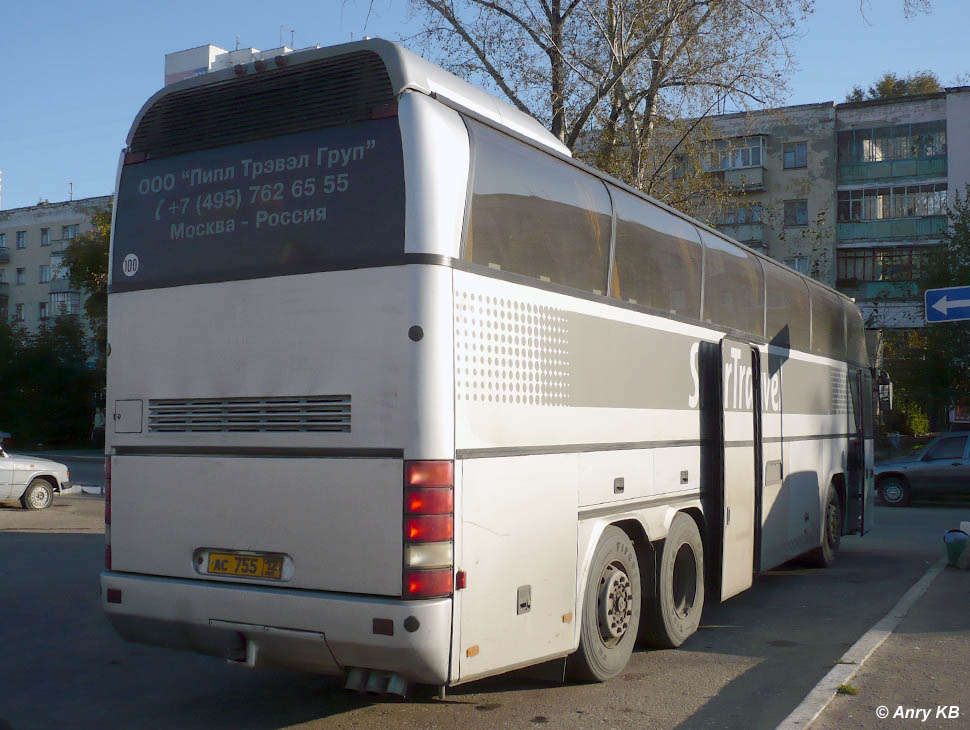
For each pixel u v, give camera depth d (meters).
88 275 48.59
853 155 49.34
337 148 5.25
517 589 5.39
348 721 5.79
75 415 51.91
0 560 12.34
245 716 5.91
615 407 6.58
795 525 10.55
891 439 40.47
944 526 17.67
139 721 5.82
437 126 5.09
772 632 8.36
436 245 4.95
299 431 5.16
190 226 5.71
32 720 5.83
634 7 20.70
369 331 5.00
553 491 5.77
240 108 5.64
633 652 7.57
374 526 4.89
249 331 5.40
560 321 5.94
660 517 7.25
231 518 5.36
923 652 7.10
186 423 5.58
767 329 9.91
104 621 8.72
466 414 5.03
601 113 21.30
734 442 8.59
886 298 39.50
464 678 4.96
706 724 5.65
